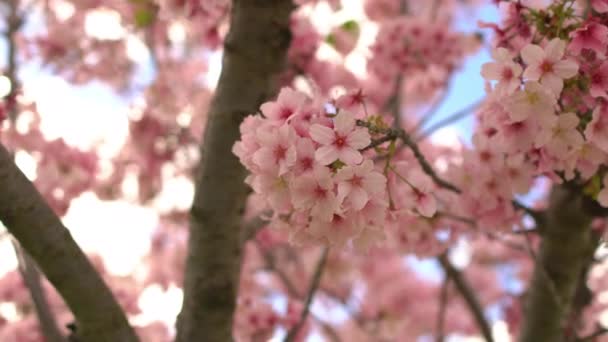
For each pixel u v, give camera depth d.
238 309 4.03
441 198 2.95
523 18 2.13
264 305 4.08
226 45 2.71
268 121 1.88
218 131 2.65
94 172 5.44
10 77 4.07
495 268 7.43
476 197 2.68
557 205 3.19
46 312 2.83
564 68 1.81
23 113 4.91
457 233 3.10
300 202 1.74
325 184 1.71
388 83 5.45
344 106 1.97
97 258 6.31
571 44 1.86
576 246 3.23
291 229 1.93
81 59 5.86
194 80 6.69
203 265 2.72
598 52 1.84
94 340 2.33
